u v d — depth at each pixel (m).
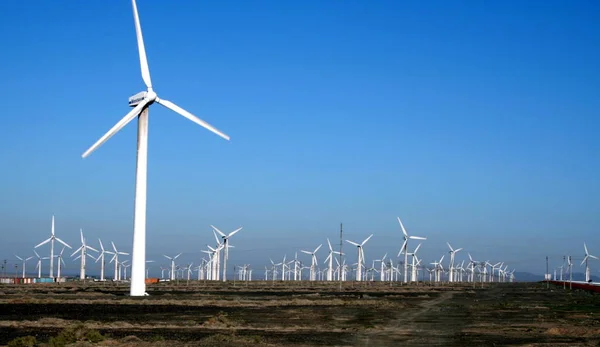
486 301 118.75
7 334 52.94
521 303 112.62
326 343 50.50
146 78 103.31
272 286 194.88
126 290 145.12
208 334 55.72
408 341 52.91
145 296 104.31
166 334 55.16
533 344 51.53
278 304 98.44
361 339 53.91
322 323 69.12
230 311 83.56
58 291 136.00
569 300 126.50
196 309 85.62
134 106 103.25
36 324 61.12
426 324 69.44
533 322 73.38
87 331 49.16
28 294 116.00
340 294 138.88
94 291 137.25
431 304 106.50
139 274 104.62
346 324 68.50
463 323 71.19
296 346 47.88
